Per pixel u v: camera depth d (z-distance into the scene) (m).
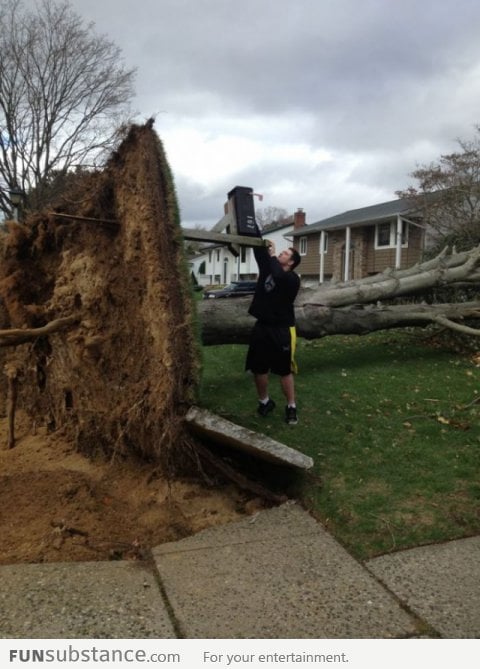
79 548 3.61
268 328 5.27
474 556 3.47
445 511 3.96
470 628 2.79
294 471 4.54
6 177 25.88
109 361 4.92
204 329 6.76
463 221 16.17
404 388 6.75
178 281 4.36
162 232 4.39
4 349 6.47
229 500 4.29
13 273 5.88
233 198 5.33
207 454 4.27
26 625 2.82
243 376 7.15
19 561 3.49
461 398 6.36
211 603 3.01
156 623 2.84
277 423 5.43
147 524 3.95
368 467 4.62
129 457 4.83
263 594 3.09
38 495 4.25
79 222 5.34
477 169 19.72
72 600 3.04
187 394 4.17
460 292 11.73
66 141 26.34
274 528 3.90
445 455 4.84
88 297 5.02
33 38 24.91
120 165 4.88
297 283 5.21
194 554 3.56
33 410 6.23
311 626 2.81
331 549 3.60
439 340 9.58
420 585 3.17
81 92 26.08
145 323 4.58
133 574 3.34
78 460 5.15
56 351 5.63
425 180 19.91
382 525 3.81
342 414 5.75
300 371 7.50
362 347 9.17
